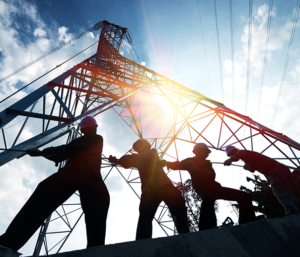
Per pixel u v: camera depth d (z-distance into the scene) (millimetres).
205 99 9500
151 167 3146
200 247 1646
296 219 2414
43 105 5289
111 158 3471
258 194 15461
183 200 2883
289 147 6582
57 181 2174
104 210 2227
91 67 10125
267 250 1872
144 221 2658
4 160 3109
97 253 1368
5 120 3932
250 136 7520
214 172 3701
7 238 1756
